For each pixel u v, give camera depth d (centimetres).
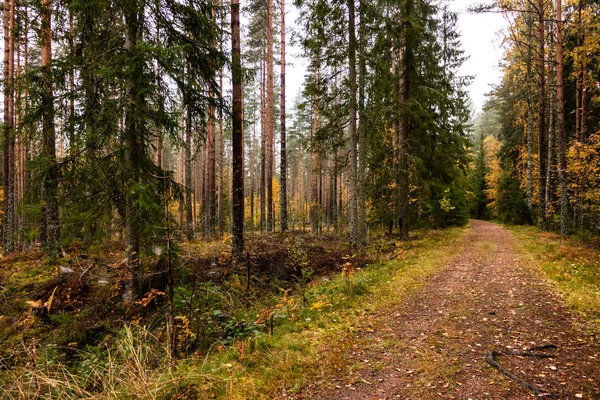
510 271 992
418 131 1694
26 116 663
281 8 1858
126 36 733
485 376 418
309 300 771
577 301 676
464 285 864
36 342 557
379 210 1822
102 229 702
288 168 5750
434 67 1669
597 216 1495
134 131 720
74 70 704
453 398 374
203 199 2294
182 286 755
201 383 412
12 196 1436
